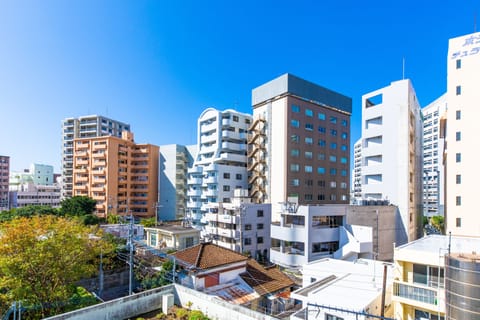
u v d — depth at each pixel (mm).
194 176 65438
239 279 22938
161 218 77375
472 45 34469
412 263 17359
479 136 33031
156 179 80250
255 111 61188
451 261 12266
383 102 45406
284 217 37562
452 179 34531
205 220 55875
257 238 44750
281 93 54656
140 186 78562
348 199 61844
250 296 20922
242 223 43281
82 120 93000
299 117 54969
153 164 79938
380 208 39656
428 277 16641
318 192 56562
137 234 46969
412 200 44312
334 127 60844
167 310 12320
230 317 11344
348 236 34281
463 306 11609
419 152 51125
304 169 54750
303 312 16641
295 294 18531
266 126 58000
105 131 93000
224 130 63219
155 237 42219
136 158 79062
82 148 76812
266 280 23562
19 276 17172
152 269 25375
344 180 61562
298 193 53375
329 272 23016
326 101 59688
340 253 33250
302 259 34094
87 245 21656
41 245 17812
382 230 39500
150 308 12688
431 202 94438
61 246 18875
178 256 23359
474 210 32719
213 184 59750
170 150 78188
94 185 74500
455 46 35594
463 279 11719
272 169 55750
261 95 59625
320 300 16750
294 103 54438
